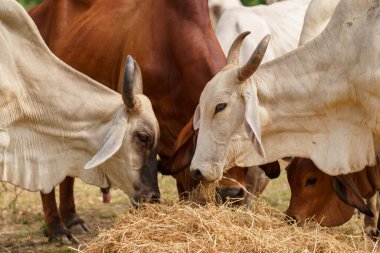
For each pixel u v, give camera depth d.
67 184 9.70
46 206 9.54
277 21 9.95
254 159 7.60
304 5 10.58
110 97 7.90
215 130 7.41
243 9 10.02
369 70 7.26
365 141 7.53
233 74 7.34
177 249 6.60
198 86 8.24
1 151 7.75
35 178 7.93
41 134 7.92
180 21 8.46
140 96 7.75
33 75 7.84
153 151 7.73
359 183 8.00
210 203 7.37
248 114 7.27
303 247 6.84
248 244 6.73
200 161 7.45
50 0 9.79
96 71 9.08
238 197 7.79
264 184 8.71
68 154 7.95
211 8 11.07
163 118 8.62
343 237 7.42
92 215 10.68
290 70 7.58
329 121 7.56
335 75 7.46
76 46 9.25
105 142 7.57
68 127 7.89
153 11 8.69
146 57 8.55
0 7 7.74
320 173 7.83
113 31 9.03
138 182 7.72
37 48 7.89
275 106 7.59
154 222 7.00
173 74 8.49
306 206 7.87
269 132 7.64
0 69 7.66
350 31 7.41
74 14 9.62
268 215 7.37
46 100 7.87
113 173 7.85
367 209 7.69
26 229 10.02
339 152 7.55
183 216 7.02
